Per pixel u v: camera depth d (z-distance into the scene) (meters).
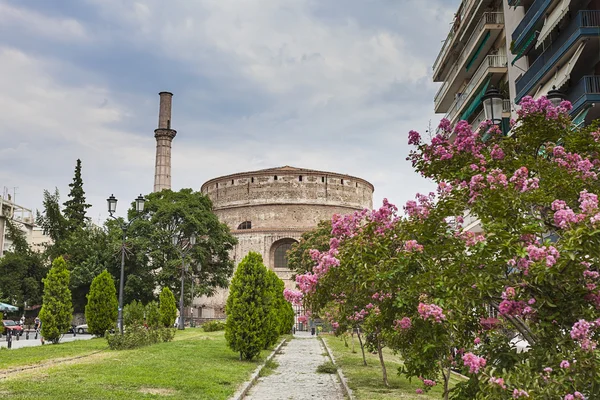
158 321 39.19
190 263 53.81
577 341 6.01
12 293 61.12
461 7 36.78
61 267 29.09
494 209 7.07
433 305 6.92
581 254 5.87
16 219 99.06
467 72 36.00
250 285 21.44
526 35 25.62
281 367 20.78
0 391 11.23
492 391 5.85
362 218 10.96
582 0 22.33
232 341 20.77
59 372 14.63
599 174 8.02
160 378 14.18
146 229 53.66
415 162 9.27
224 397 12.23
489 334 7.82
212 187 82.44
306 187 77.25
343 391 14.76
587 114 22.31
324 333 50.62
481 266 6.79
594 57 22.52
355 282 9.71
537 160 8.32
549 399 5.61
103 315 33.12
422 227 8.20
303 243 55.69
